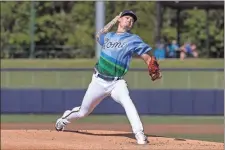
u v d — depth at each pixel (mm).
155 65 25250
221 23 78375
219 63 65250
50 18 77188
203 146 24578
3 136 26969
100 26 61406
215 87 61375
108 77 25375
